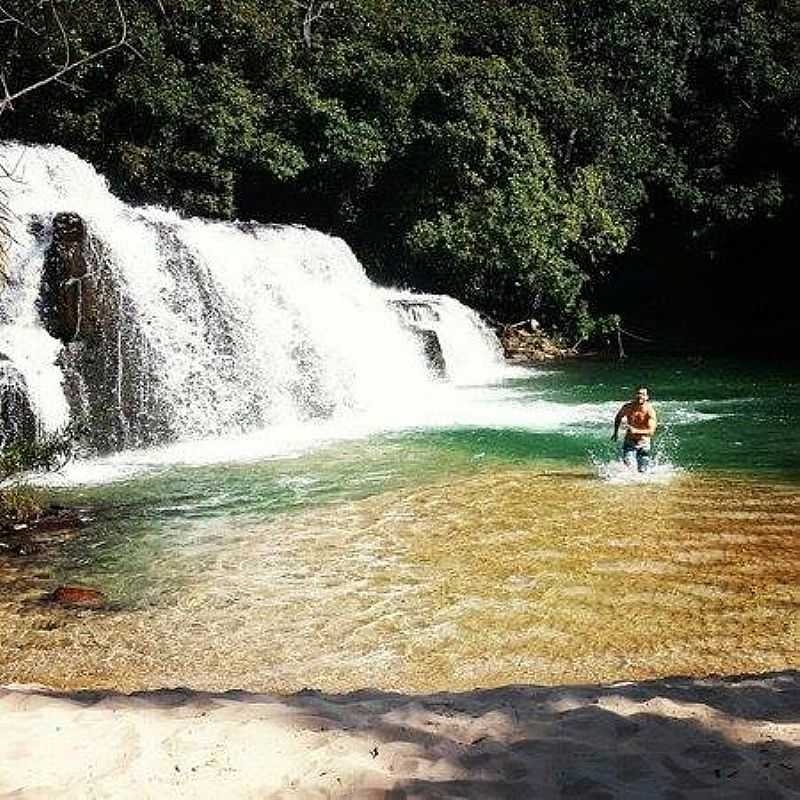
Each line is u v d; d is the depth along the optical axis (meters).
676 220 33.56
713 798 4.57
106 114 28.34
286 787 4.76
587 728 5.48
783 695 6.15
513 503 13.08
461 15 35.06
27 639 8.76
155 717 5.73
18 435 15.23
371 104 31.06
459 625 8.96
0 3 20.97
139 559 10.91
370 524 12.18
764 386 23.86
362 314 23.61
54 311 16.38
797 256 32.78
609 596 9.63
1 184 20.98
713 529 11.79
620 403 21.42
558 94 31.25
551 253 29.81
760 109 34.09
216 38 30.30
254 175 30.02
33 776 4.89
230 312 19.33
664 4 34.62
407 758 5.09
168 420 17.56
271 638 8.73
